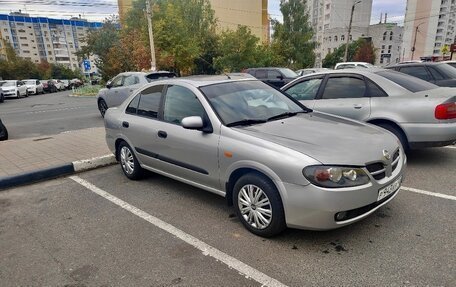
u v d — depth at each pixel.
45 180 5.20
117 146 5.23
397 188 3.17
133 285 2.58
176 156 3.98
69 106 18.06
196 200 4.16
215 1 54.22
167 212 3.85
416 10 67.44
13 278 2.74
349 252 2.86
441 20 65.00
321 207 2.70
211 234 3.30
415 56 69.19
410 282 2.45
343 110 5.28
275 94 4.36
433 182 4.30
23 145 7.03
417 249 2.85
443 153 5.53
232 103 3.79
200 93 3.81
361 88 5.25
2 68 51.84
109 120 5.23
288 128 3.41
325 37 79.50
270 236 3.13
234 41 31.95
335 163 2.72
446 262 2.65
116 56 31.20
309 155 2.79
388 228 3.21
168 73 11.53
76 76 84.81
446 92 4.85
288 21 43.38
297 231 3.26
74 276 2.72
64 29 104.69
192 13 34.50
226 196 3.50
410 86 5.08
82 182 5.04
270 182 3.00
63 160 5.72
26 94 29.86
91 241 3.27
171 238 3.26
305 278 2.56
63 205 4.19
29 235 3.45
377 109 4.97
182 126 3.80
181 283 2.58
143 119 4.55
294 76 15.62
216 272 2.69
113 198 4.34
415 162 5.13
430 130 4.59
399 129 4.87
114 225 3.58
